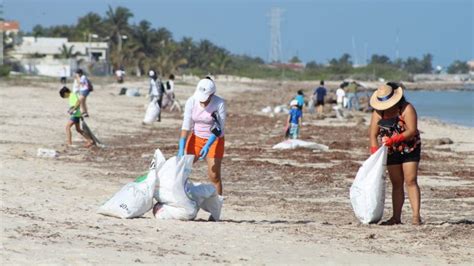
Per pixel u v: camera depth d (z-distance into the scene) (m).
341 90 116.12
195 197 26.92
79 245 20.83
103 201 31.08
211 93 27.67
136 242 21.91
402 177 27.81
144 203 26.45
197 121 27.97
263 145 62.66
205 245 22.11
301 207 32.88
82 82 74.62
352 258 21.47
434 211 32.31
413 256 22.28
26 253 19.23
